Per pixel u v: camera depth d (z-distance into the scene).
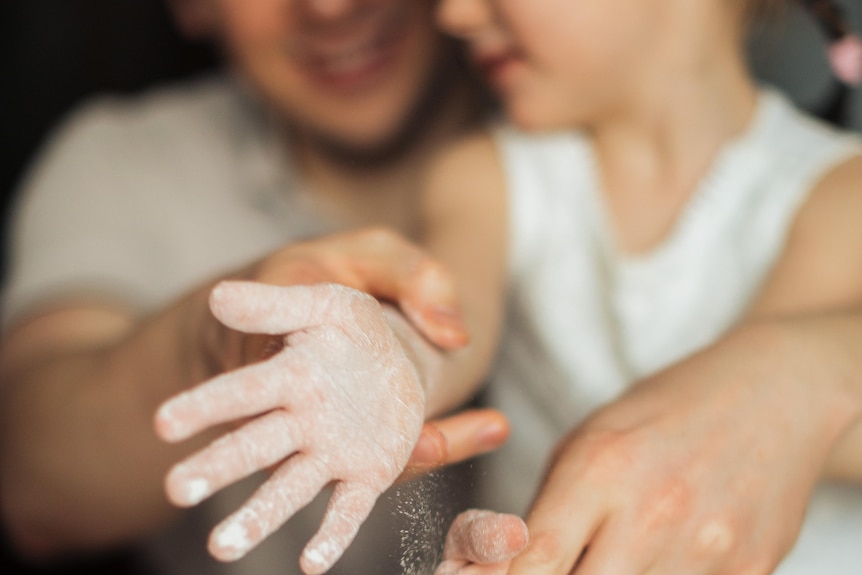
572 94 0.97
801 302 0.84
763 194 0.97
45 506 1.08
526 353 1.08
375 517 0.49
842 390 0.62
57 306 1.15
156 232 1.30
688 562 0.55
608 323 1.04
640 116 1.00
